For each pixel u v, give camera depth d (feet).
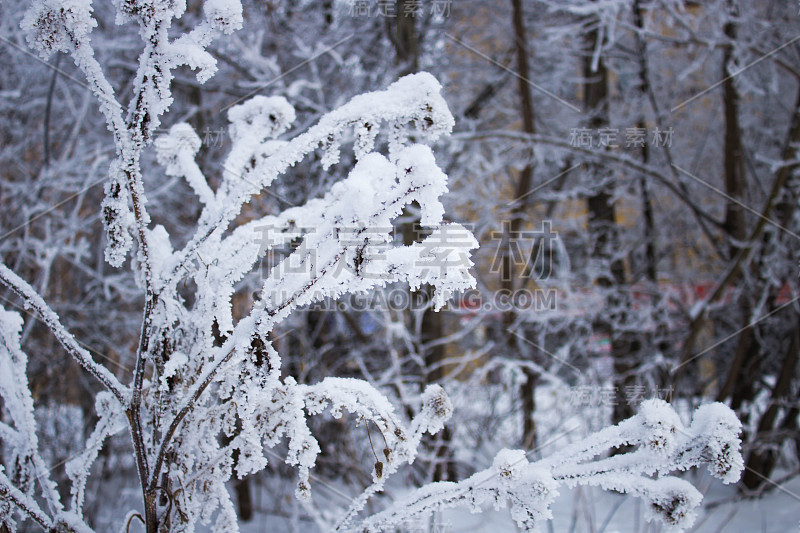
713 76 19.81
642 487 3.92
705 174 20.71
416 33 14.92
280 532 12.29
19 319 4.90
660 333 16.47
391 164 3.76
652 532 8.33
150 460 4.48
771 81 17.81
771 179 19.81
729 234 16.93
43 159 14.23
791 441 16.60
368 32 15.17
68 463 4.84
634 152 17.34
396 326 12.33
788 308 16.80
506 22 18.03
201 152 12.82
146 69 3.93
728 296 17.01
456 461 12.58
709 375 18.79
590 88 17.79
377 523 4.31
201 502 4.55
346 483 13.04
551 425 14.10
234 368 4.17
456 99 18.11
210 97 15.05
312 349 13.17
